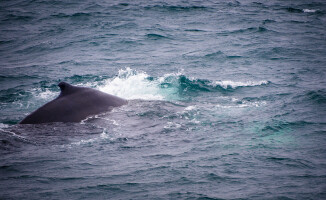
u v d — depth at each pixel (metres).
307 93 60.47
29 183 32.16
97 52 95.88
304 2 181.62
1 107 59.12
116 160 37.41
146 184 31.95
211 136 43.81
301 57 87.88
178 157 37.94
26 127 45.25
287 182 31.83
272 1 184.12
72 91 50.19
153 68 80.06
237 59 87.00
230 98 59.00
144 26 123.31
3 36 116.31
